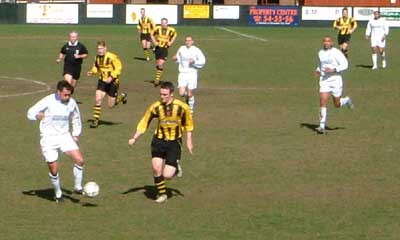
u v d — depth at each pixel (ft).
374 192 116.98
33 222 100.48
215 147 148.46
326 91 164.86
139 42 393.70
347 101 170.50
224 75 268.41
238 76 265.75
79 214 104.32
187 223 100.83
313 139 157.38
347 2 575.38
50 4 514.68
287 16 526.16
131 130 165.17
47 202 109.81
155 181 110.42
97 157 138.62
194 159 137.90
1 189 116.47
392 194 115.85
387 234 96.99
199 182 121.90
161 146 110.11
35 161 134.82
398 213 106.11
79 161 110.83
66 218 102.47
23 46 364.38
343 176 126.62
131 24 517.14
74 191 115.34
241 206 109.09
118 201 110.83
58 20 515.50
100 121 175.83
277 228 99.04
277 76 266.16
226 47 375.86
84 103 202.49
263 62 310.86
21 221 100.83
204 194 115.03
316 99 212.84
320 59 165.07
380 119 181.78
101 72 171.22
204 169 130.41
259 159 138.51
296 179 124.47
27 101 203.51
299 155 142.20
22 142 151.02
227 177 125.29
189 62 187.42
